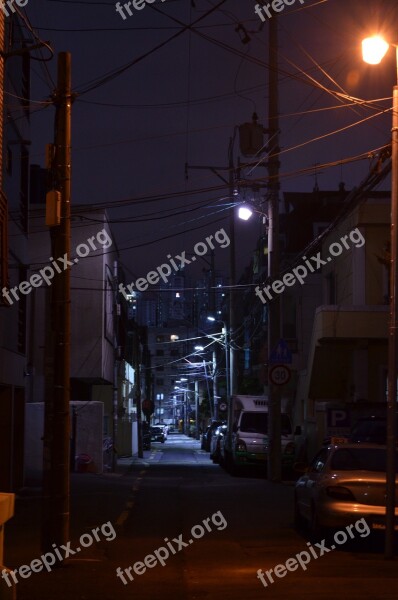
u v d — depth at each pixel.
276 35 25.67
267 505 20.41
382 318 29.14
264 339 55.66
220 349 75.62
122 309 56.62
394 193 13.69
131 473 33.97
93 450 33.34
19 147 24.53
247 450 32.06
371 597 9.61
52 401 11.91
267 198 27.66
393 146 13.75
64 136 12.25
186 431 122.56
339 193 55.91
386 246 29.78
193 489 24.98
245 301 68.69
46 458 11.89
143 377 94.50
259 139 26.81
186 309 142.00
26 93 25.02
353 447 15.04
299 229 54.50
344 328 29.16
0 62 15.34
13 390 24.12
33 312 36.53
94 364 38.12
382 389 29.84
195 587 10.30
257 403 34.38
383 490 13.69
